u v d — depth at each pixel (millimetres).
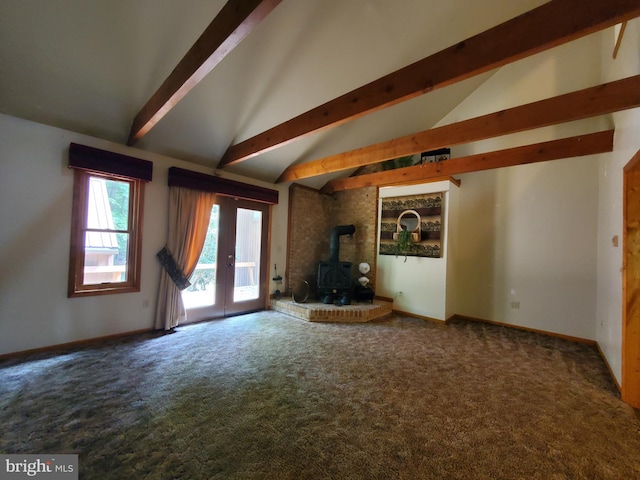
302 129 2812
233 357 2783
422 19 2838
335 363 2711
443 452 1549
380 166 5430
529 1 3059
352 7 2521
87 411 1819
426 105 4547
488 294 4438
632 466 1485
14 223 2584
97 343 3029
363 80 3316
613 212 2881
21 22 2018
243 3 1533
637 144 2199
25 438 1554
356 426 1755
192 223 3758
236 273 4484
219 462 1428
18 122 2590
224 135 3605
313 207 5699
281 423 1761
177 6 2107
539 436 1712
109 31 2191
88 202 3039
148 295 3482
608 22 1346
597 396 2219
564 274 3807
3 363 2467
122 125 3037
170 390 2115
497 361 2889
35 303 2701
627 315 2170
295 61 2863
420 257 4633
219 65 2686
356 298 5031
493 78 4469
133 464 1398
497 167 3766
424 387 2291
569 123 3775
